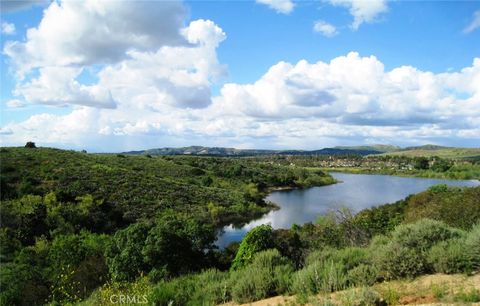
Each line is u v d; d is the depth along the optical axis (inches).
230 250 829.2
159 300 370.0
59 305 514.0
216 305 354.6
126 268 673.6
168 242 684.1
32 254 1051.3
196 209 2223.2
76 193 1962.4
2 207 1453.0
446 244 319.9
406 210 954.7
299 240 669.9
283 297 329.7
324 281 313.0
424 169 6358.3
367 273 318.0
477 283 267.0
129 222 1796.3
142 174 2733.8
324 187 4008.4
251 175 3978.8
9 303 631.8
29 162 2395.4
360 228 704.4
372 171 6535.4
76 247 919.7
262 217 2365.9
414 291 270.1
